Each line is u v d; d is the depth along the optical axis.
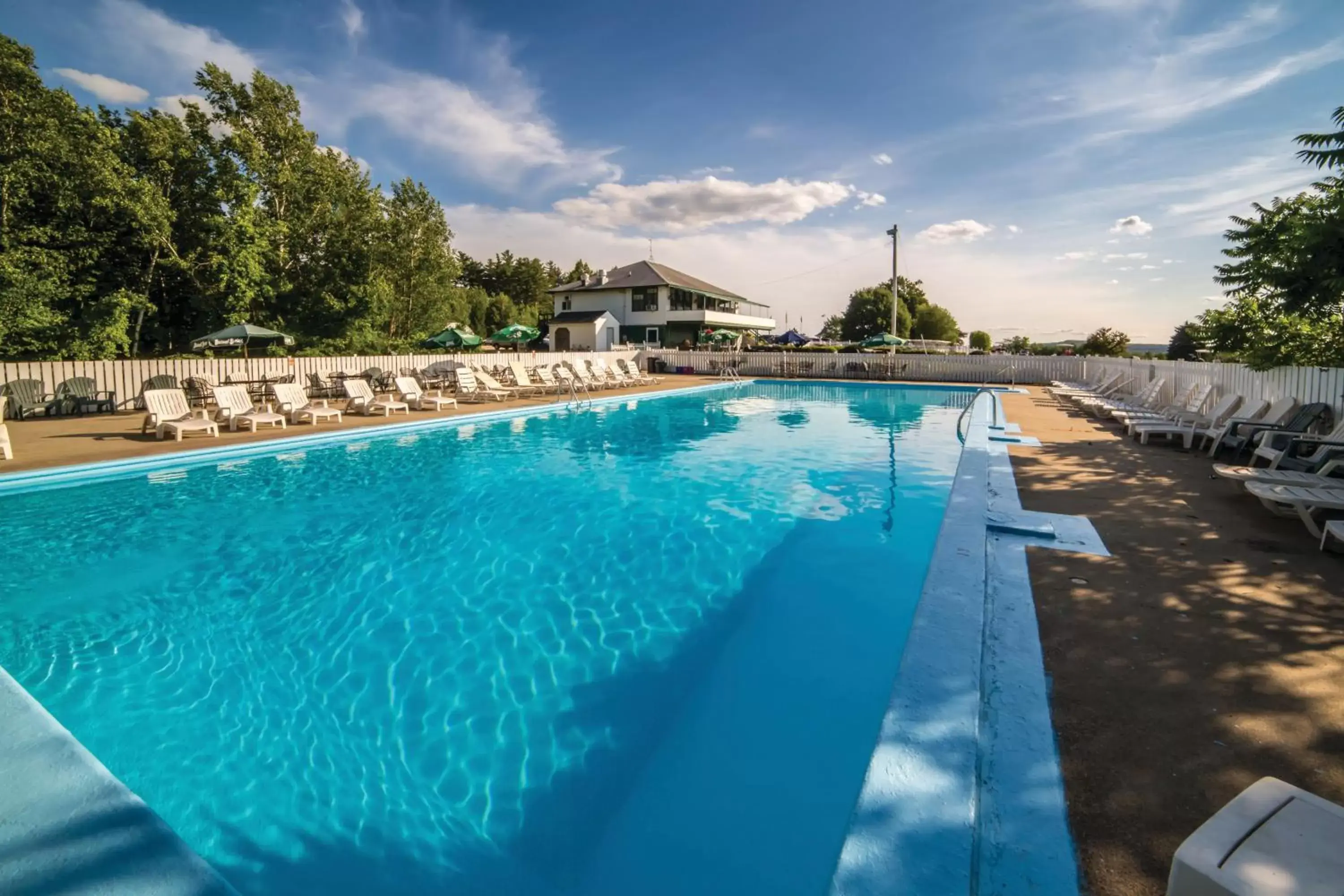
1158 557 5.25
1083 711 3.07
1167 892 1.69
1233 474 6.52
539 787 3.37
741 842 2.98
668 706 4.07
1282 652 3.62
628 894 2.72
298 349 28.83
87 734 3.81
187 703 4.14
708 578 6.15
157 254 24.23
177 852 2.15
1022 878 2.14
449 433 14.74
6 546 6.93
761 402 22.39
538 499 8.99
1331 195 8.26
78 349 21.06
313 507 8.55
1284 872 1.53
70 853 2.12
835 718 3.93
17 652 4.76
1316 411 8.81
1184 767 2.66
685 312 46.75
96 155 20.94
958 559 5.08
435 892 2.75
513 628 5.16
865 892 2.08
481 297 61.53
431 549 6.95
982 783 2.59
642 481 10.12
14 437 12.05
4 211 20.28
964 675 3.35
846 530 7.64
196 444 11.52
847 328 63.19
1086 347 37.38
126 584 5.98
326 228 29.94
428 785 3.40
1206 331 13.38
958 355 29.44
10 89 19.92
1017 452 10.27
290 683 4.36
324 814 3.19
